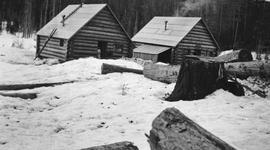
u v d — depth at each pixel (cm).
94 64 2267
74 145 883
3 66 2345
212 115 1113
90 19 2820
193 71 1361
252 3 6406
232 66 1841
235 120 1059
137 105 1271
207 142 540
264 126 993
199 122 1035
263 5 6344
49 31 3075
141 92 1483
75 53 2806
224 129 959
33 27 6225
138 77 1834
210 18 6900
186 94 1355
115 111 1207
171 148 560
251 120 1062
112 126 1044
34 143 894
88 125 1059
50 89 1575
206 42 3331
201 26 3262
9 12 5806
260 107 1227
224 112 1159
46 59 2881
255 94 1493
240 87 1452
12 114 1159
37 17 6388
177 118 605
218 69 1400
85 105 1298
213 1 7312
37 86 1634
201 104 1267
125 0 6875
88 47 2878
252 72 1809
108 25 2991
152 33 3369
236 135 907
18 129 1003
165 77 1694
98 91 1510
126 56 3159
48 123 1083
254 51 5750
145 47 3155
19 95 1409
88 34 2869
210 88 1384
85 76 1953
